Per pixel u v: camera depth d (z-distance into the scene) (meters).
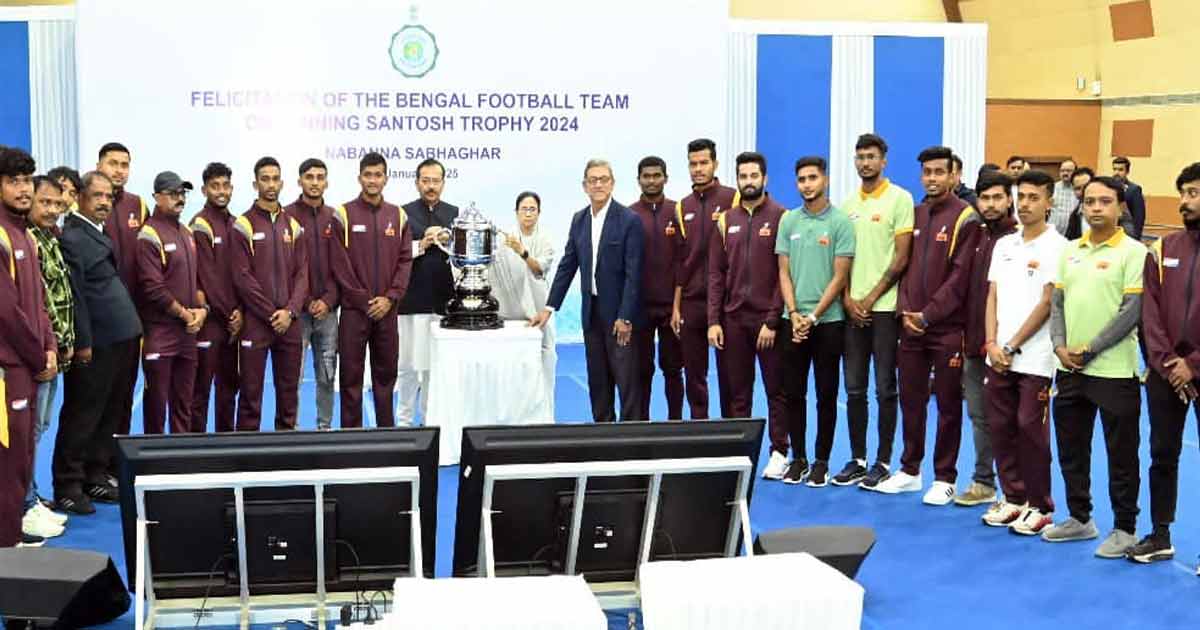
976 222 6.55
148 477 3.72
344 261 7.42
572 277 7.61
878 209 6.89
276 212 7.25
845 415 9.33
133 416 9.27
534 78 11.36
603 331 7.46
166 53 10.75
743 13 16.34
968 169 12.65
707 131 11.70
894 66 12.41
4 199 5.37
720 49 11.62
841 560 4.26
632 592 4.23
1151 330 5.45
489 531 3.87
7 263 5.30
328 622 4.12
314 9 10.92
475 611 3.19
